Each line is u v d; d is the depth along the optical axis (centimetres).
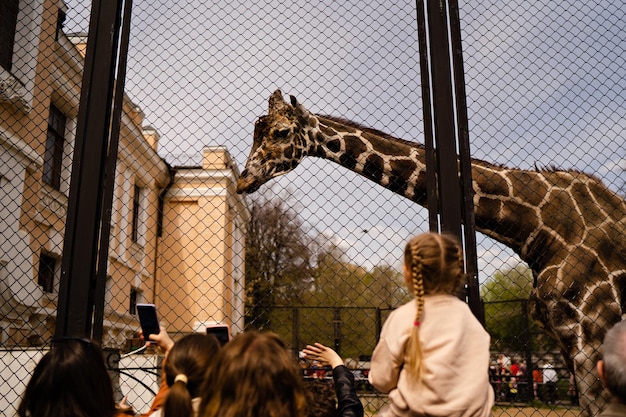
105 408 201
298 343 923
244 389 167
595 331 413
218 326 261
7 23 734
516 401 866
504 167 492
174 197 1595
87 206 287
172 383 201
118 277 1345
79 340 212
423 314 204
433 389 191
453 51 312
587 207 461
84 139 296
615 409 180
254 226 1894
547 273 443
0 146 763
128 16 319
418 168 501
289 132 507
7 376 530
